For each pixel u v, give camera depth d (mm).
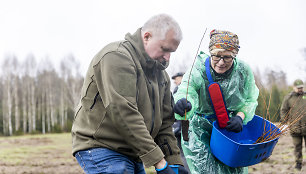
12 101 51625
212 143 2930
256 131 3188
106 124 2023
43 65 54844
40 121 46625
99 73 2016
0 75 51562
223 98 2938
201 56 3119
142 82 2084
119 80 1948
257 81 3199
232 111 3186
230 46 2826
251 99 3148
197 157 3092
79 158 2115
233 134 3113
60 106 51875
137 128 1917
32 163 8227
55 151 12180
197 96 3006
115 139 2039
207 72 2994
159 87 2279
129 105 1931
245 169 3238
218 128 3047
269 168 6066
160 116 2223
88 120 2072
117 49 2016
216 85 2916
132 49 2102
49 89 53438
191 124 3135
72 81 53781
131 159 2164
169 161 2305
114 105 1915
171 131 2381
